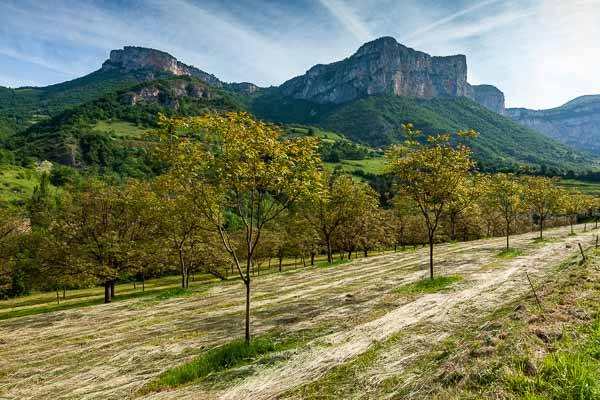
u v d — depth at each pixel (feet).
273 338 40.42
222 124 33.81
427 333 36.76
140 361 37.81
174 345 42.16
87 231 104.27
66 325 59.36
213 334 45.19
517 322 31.53
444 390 21.04
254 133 33.73
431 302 49.24
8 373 37.45
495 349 24.67
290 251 171.94
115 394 29.94
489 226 225.97
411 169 67.62
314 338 39.04
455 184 64.69
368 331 38.96
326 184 126.00
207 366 33.09
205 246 123.03
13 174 335.88
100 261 103.35
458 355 26.43
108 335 49.88
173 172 34.86
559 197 137.80
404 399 22.35
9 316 92.17
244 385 28.14
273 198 39.22
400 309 47.06
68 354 42.70
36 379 35.27
